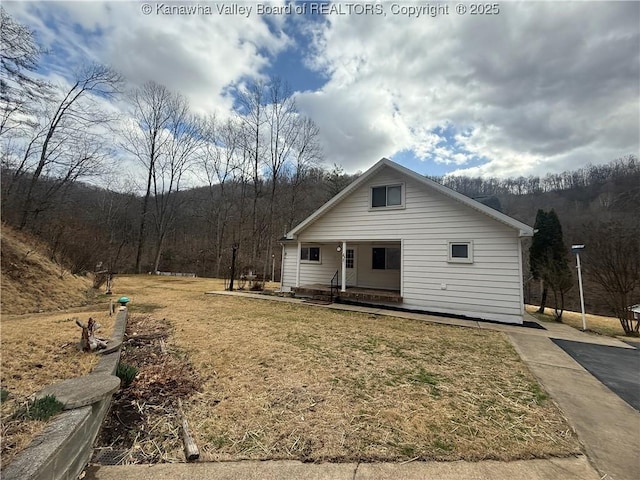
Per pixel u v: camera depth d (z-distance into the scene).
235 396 3.32
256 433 2.62
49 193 17.77
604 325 9.04
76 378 2.87
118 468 2.16
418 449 2.45
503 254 8.35
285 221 28.03
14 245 10.10
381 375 4.04
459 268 8.90
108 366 3.31
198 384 3.62
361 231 10.67
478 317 8.52
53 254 12.38
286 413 2.98
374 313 8.96
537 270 11.43
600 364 4.89
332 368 4.24
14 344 3.76
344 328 6.80
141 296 11.74
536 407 3.27
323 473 2.15
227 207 30.59
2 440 1.82
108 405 2.90
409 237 9.73
